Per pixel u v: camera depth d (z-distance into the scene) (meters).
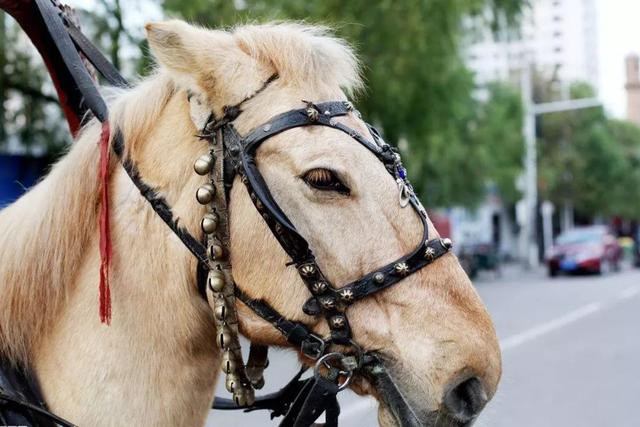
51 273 2.13
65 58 2.28
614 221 57.72
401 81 14.11
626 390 7.36
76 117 2.50
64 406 2.07
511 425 6.07
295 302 1.96
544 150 43.66
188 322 2.08
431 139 16.61
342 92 2.14
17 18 2.42
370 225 1.96
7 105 14.59
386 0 12.54
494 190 37.12
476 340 1.91
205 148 2.05
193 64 2.02
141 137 2.14
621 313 14.13
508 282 24.28
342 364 1.96
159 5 12.56
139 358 2.07
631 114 60.88
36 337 2.14
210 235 1.98
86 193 2.16
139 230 2.11
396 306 1.94
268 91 2.03
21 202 2.28
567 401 6.90
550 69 46.03
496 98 29.72
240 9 11.87
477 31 15.93
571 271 26.73
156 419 2.06
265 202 1.92
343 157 1.96
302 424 1.93
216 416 6.42
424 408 1.89
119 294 2.09
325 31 2.40
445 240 2.01
